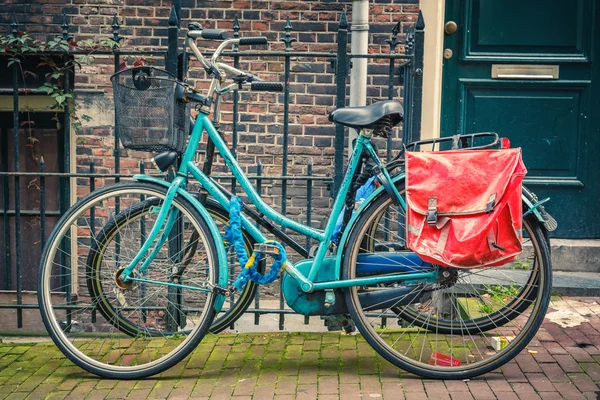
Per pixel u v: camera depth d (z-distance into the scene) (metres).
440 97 5.37
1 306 4.20
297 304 3.48
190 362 3.63
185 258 3.69
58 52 5.36
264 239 3.46
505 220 3.12
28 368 3.60
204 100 3.46
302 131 5.55
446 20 5.32
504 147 3.25
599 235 5.30
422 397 3.18
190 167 3.52
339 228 3.53
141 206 3.58
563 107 5.30
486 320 3.70
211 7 5.46
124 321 3.78
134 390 3.32
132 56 5.45
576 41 5.27
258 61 5.50
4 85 5.75
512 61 5.29
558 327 4.01
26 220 5.97
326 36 5.46
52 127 5.85
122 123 3.28
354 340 3.90
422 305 3.78
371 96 5.47
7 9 5.50
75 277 5.43
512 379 3.36
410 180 3.22
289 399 3.17
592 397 3.15
